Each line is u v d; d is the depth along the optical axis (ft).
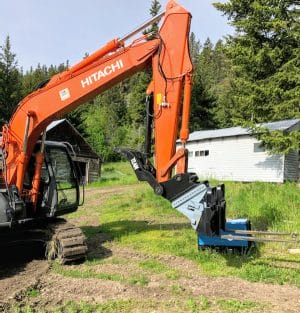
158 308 18.56
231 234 25.03
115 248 30.17
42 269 24.79
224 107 165.68
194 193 23.77
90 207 55.67
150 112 26.05
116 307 18.66
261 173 80.84
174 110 25.02
